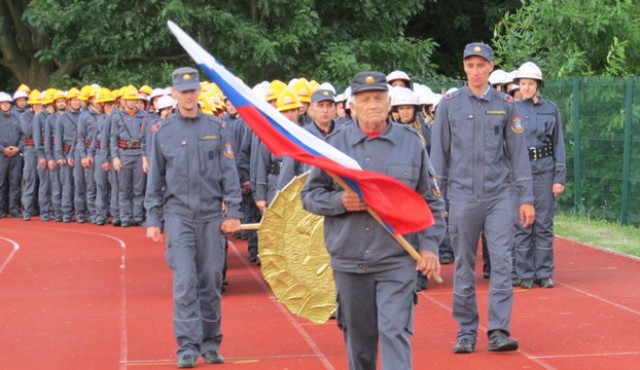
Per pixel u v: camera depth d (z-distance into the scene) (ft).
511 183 42.52
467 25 160.97
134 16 127.65
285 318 50.47
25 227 96.27
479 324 47.93
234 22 125.90
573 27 97.96
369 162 31.86
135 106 93.56
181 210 40.70
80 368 41.55
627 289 56.34
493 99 42.29
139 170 93.50
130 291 59.57
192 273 40.52
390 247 31.53
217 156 40.96
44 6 128.16
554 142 57.11
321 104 48.78
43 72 142.20
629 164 79.92
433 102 66.08
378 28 138.21
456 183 42.29
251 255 68.23
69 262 71.77
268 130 31.96
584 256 68.03
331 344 44.78
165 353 43.83
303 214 44.21
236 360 42.11
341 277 32.04
